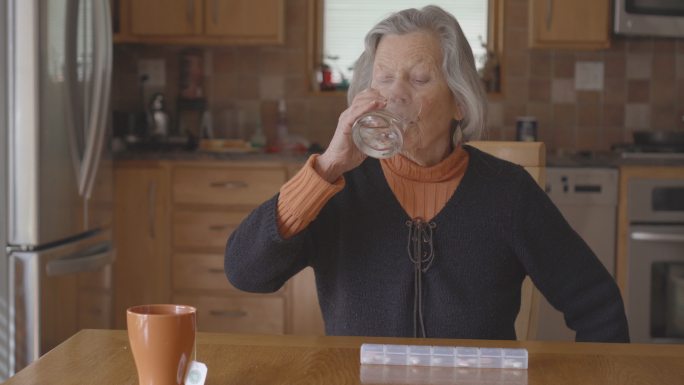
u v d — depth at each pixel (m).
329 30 4.38
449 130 1.40
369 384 0.90
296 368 0.96
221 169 3.67
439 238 1.36
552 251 1.40
